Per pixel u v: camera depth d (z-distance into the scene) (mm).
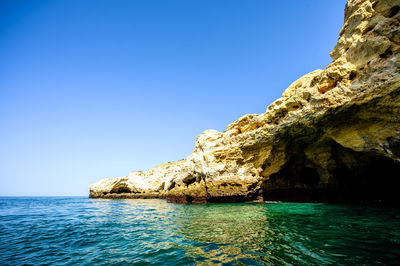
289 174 19812
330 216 10352
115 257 6316
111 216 16203
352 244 6137
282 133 16312
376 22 11203
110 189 56688
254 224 9469
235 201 19859
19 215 18234
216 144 22891
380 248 5734
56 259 6383
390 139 10664
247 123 21031
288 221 9680
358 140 12148
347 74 12180
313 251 5746
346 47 12898
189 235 8258
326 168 16859
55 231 10555
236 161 20594
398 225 8125
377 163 14609
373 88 10312
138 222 12523
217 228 9156
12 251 7266
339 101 11898
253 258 5496
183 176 29641
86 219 14781
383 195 15438
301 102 14922
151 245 7312
